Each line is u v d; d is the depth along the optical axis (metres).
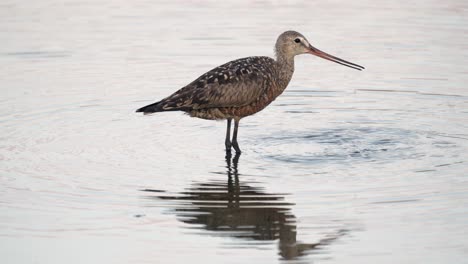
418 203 13.87
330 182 14.95
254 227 13.18
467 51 23.47
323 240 12.68
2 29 25.52
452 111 19.30
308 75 22.30
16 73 21.88
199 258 12.13
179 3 29.20
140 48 23.98
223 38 24.70
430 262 11.88
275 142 17.52
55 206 13.97
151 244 12.62
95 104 19.80
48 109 19.34
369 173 15.38
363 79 21.70
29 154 16.53
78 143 17.28
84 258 12.15
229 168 15.85
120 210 13.84
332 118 19.12
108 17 27.17
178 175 15.45
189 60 22.80
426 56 23.17
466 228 12.91
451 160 16.03
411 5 28.66
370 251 12.25
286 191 14.54
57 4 28.73
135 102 19.92
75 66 22.53
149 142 17.48
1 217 13.52
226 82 16.88
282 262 11.98
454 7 28.22
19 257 12.21
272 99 17.80
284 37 17.88
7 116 18.77
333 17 27.06
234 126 17.38
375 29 25.66
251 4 28.98
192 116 17.23
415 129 18.14
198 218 13.53
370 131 18.08
